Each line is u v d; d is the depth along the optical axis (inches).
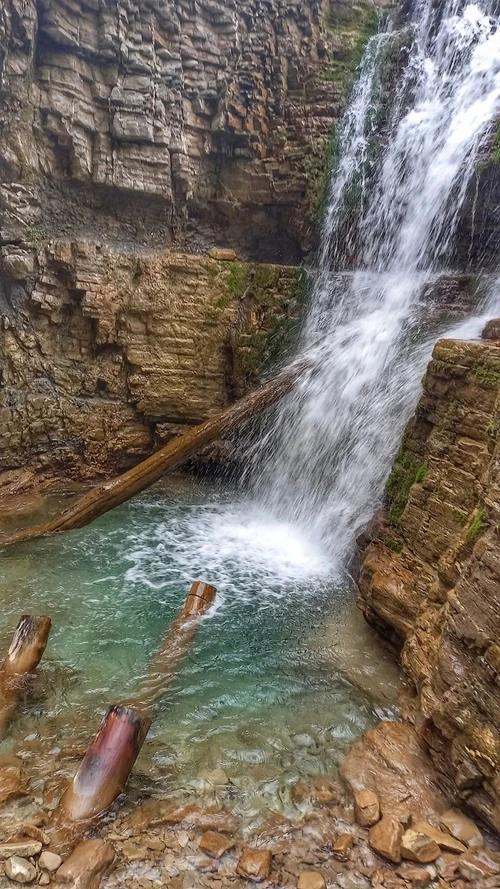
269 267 373.7
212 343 374.9
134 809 137.3
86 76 353.1
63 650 200.8
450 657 143.9
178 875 121.8
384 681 194.4
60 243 347.3
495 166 327.6
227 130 397.4
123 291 362.0
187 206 413.4
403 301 350.6
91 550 284.5
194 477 402.3
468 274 342.0
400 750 156.6
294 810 140.9
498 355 175.9
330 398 332.5
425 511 194.5
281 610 238.4
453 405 190.5
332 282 382.3
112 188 377.7
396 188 402.3
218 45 388.8
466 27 399.2
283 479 349.1
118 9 347.3
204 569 272.5
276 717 175.8
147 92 367.2
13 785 139.6
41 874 117.9
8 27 308.8
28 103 332.8
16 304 345.1
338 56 410.9
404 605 190.7
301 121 406.3
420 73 421.1
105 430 370.9
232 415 323.3
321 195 405.4
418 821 136.0
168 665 196.7
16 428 342.6
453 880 122.5
